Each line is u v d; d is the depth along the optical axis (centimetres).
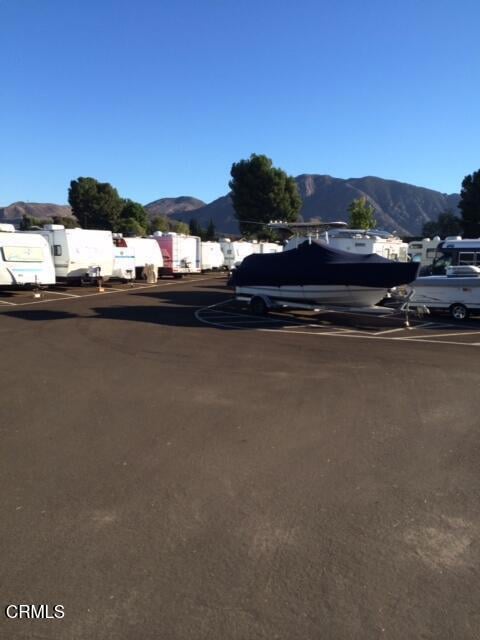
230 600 297
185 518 390
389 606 293
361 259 1566
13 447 528
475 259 2072
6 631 273
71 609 289
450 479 461
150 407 669
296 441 552
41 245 2211
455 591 305
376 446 538
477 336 1308
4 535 364
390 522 385
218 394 736
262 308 1700
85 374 850
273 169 7556
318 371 891
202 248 3897
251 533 369
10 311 1722
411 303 1672
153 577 317
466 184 7056
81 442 543
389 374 870
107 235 2594
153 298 2220
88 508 404
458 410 665
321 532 371
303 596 301
